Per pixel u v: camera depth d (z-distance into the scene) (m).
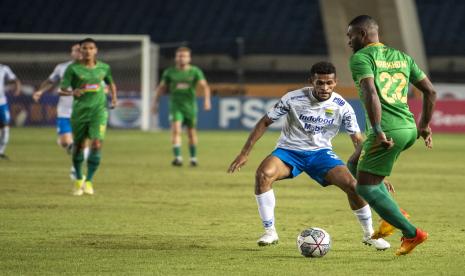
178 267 19.73
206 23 131.50
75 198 34.25
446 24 128.75
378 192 20.48
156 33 130.12
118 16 132.62
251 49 125.00
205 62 125.31
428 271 19.45
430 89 21.09
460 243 23.77
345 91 94.56
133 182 41.12
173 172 46.94
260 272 19.17
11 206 31.33
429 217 29.78
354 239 24.41
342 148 68.94
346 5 92.69
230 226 26.94
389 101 20.39
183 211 30.64
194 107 51.69
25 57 101.12
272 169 22.58
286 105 22.53
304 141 22.80
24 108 95.44
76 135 35.78
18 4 133.50
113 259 20.77
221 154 61.06
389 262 20.61
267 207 22.66
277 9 133.12
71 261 20.42
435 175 47.19
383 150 20.27
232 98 94.44
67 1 134.62
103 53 101.25
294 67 123.56
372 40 20.91
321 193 37.69
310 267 19.84
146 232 25.45
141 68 98.94
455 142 78.31
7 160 53.44
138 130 93.50
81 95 35.56
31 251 21.81
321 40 126.25
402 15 92.00
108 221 27.81
